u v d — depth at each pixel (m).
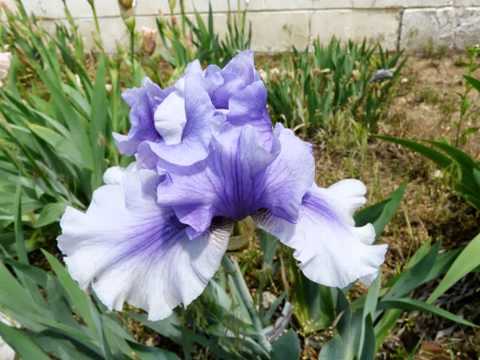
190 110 0.17
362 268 0.17
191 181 0.17
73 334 0.20
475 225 0.37
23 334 0.19
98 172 0.34
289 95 0.51
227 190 0.17
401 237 0.37
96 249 0.17
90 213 0.17
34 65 0.43
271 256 0.25
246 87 0.17
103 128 0.36
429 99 0.59
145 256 0.17
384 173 0.45
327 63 0.54
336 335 0.21
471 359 0.27
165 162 0.17
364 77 0.51
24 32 0.51
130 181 0.18
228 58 0.52
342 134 0.49
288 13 0.78
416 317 0.30
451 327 0.29
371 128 0.51
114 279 0.16
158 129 0.17
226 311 0.23
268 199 0.17
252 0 0.77
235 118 0.17
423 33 0.75
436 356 0.27
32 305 0.21
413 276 0.23
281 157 0.17
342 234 0.18
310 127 0.52
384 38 0.77
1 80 0.38
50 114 0.41
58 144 0.35
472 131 0.44
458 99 0.59
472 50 0.46
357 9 0.76
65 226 0.17
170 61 0.53
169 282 0.16
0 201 0.33
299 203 0.17
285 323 0.25
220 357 0.24
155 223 0.17
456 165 0.34
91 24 0.83
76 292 0.21
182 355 0.28
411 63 0.72
